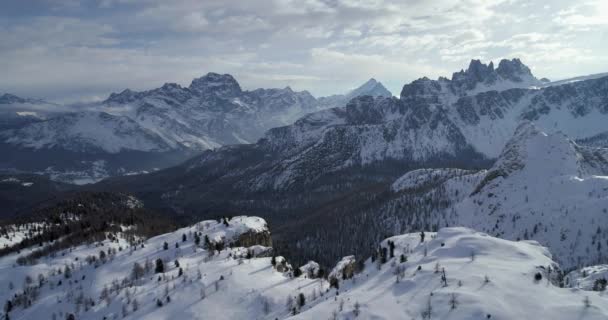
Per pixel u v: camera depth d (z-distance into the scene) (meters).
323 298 153.62
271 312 162.50
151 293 184.75
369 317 118.69
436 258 156.00
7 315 185.88
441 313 114.88
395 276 147.38
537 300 118.44
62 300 191.12
